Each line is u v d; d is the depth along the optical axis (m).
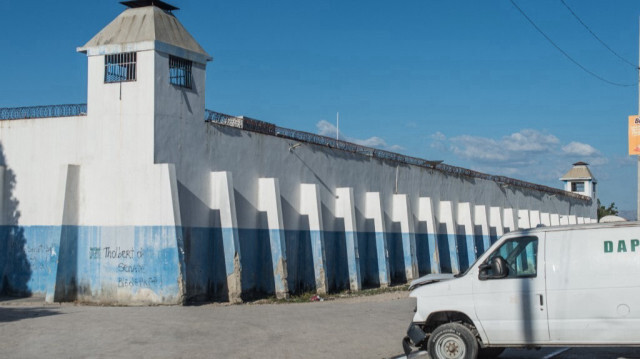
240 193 25.31
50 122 24.03
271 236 25.78
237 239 23.69
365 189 33.72
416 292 12.50
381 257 32.69
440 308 12.21
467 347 11.87
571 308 11.40
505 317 11.78
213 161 24.25
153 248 21.73
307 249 28.33
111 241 22.34
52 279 22.33
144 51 22.30
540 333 11.57
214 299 23.61
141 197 22.05
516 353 14.28
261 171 26.59
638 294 11.06
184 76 23.64
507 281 11.85
